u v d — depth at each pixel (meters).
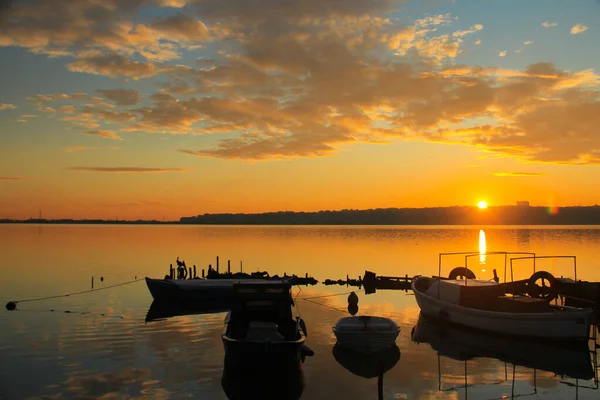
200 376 18.14
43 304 33.28
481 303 26.39
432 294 29.02
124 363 19.58
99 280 45.97
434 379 18.31
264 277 44.50
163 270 55.62
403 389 17.19
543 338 23.19
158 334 24.67
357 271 56.62
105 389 16.70
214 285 36.72
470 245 103.81
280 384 17.55
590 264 60.06
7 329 25.47
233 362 18.42
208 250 91.19
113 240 130.50
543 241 117.00
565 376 18.73
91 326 26.45
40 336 23.95
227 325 21.14
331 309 32.75
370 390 17.05
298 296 38.97
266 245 108.31
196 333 25.00
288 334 21.64
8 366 19.09
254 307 21.94
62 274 50.75
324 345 23.05
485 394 16.77
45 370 18.61
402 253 82.38
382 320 22.98
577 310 23.72
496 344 23.41
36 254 78.25
